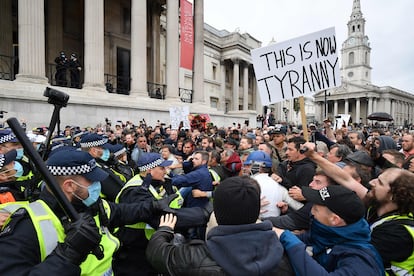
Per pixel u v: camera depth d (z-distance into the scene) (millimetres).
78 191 2088
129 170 5531
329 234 2064
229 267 1619
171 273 1789
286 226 3039
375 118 17453
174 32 22203
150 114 19188
